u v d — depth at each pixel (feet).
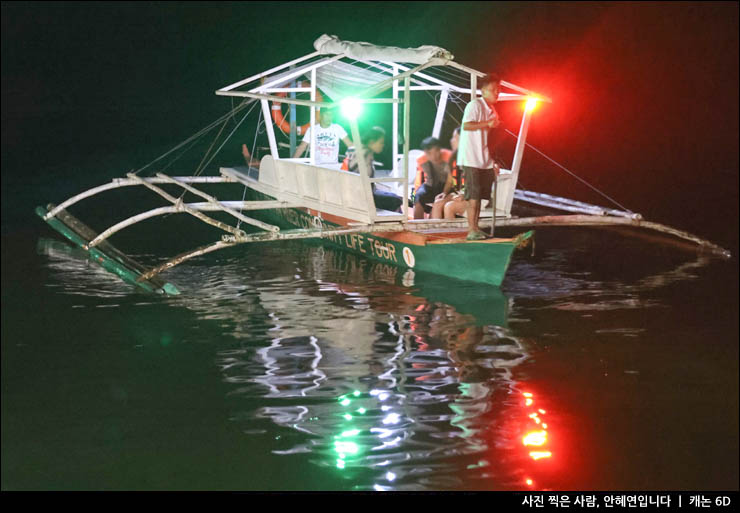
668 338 31.63
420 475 21.68
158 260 44.19
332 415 24.89
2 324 32.94
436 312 34.45
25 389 26.66
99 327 32.58
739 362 29.07
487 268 38.11
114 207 59.21
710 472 21.90
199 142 90.02
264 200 52.29
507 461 22.44
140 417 24.77
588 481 21.30
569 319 33.78
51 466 22.15
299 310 34.71
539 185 68.64
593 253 46.01
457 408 25.43
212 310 34.76
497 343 30.94
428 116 50.42
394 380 27.37
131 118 112.47
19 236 49.32
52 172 73.20
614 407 25.57
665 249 46.93
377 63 47.91
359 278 39.75
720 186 67.56
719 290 38.40
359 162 39.09
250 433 23.80
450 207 40.45
